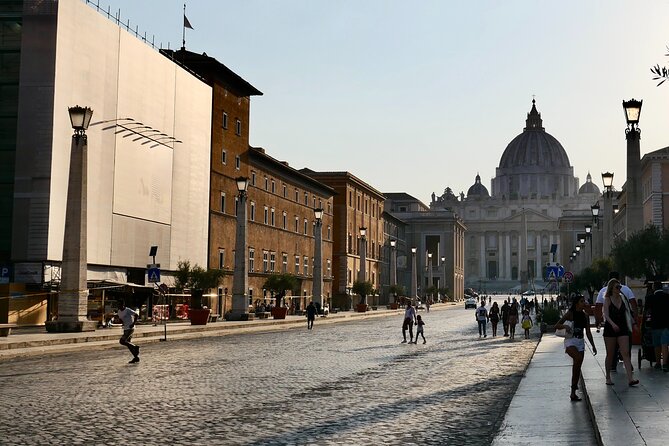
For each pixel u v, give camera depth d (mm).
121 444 11359
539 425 12523
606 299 15789
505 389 18219
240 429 12656
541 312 56781
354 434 12219
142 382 19328
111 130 52562
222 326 48156
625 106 30328
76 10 49250
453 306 137375
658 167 85312
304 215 91562
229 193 71500
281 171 83875
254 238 75938
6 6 47938
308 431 12492
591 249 68000
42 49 47500
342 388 18344
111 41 53000
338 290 106688
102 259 51281
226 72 70188
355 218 112750
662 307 18391
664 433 10188
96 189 50594
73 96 49031
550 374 20547
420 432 12414
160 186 59281
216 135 68938
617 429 10547
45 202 47031
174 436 12000
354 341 37875
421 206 196500
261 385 18891
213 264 68125
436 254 178500
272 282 66188
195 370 22562
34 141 47344
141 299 56344
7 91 48125
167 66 60562
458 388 18406
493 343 37000
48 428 12648
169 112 60688
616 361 18578
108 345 32594
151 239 57844
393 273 105625
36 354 28016
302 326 55125
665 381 16234
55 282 47406
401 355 29031
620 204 104875
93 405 15281
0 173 48156
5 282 47062
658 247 47969
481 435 12148
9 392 17250
